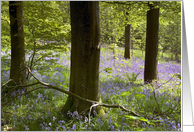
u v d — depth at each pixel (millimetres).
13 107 4281
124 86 6812
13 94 5031
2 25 6160
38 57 6449
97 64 3945
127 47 16766
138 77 9398
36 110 4254
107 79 7945
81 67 3887
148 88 6523
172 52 22719
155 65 8023
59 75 7836
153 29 7875
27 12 5566
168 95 5730
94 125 3475
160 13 9344
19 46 5270
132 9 8797
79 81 3922
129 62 14578
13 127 3535
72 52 3963
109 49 19938
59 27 5883
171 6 7371
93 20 3746
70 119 3775
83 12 3693
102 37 19516
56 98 5148
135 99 4934
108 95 5402
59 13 6062
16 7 5152
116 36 14789
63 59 11844
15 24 5223
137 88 6434
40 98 4902
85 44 3814
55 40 5922
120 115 3893
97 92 4051
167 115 4156
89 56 3859
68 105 4109
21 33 5316
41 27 5621
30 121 3732
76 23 3768
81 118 3635
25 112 4098
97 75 3996
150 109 4578
